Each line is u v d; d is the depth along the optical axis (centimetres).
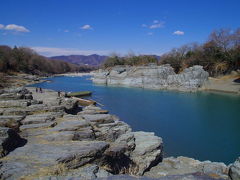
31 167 1156
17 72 13062
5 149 1331
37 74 15588
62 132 1767
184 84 8319
